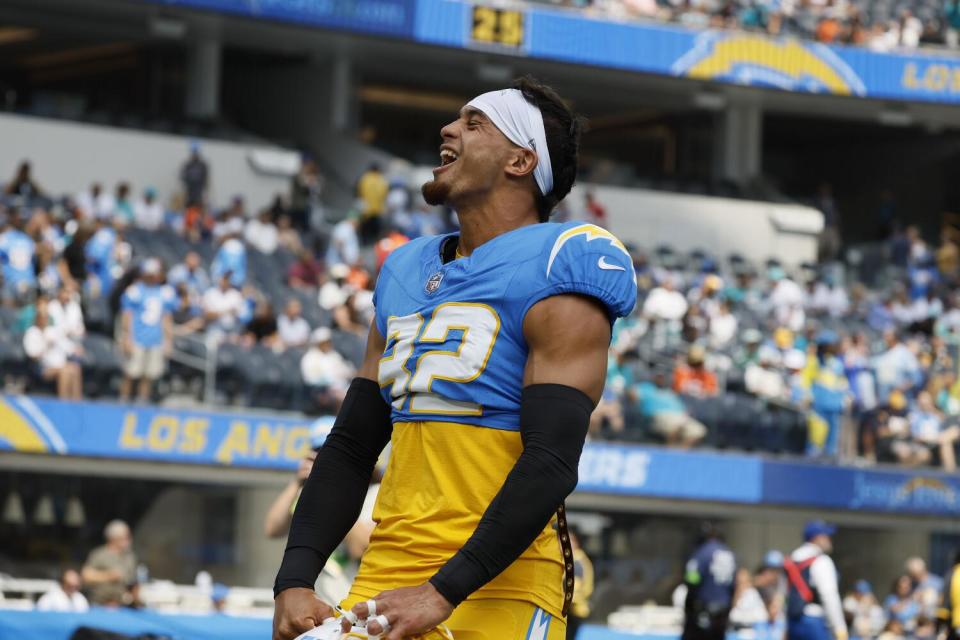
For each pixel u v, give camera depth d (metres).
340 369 31.16
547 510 4.46
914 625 30.89
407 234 42.78
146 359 29.30
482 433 4.68
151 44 51.75
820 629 20.73
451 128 5.02
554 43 49.00
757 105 55.91
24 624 16.72
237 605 28.75
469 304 4.74
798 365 35.78
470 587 4.39
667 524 34.31
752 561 35.03
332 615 4.71
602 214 47.88
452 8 47.88
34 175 43.47
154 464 29.73
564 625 4.88
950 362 38.88
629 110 58.25
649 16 50.38
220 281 31.55
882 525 36.38
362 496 5.09
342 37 49.53
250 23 47.97
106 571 23.66
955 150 58.56
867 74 51.56
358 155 50.31
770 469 34.69
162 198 44.91
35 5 47.50
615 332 35.78
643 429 33.75
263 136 53.53
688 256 48.34
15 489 28.73
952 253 49.41
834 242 52.59
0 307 29.64
